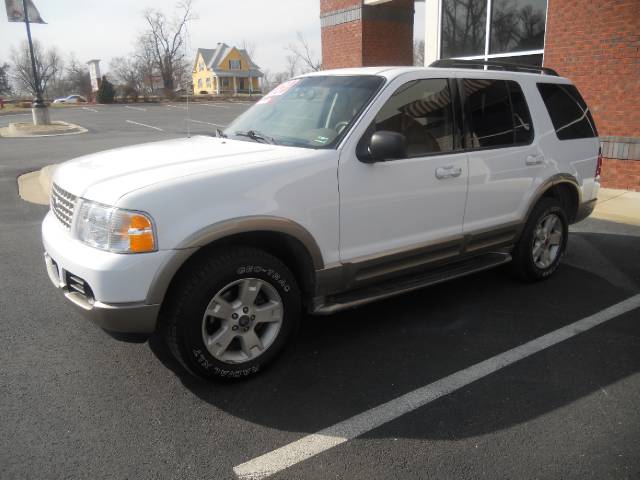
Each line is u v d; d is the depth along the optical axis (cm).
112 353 378
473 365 367
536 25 991
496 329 422
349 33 1358
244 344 337
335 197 355
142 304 296
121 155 375
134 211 292
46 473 259
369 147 367
